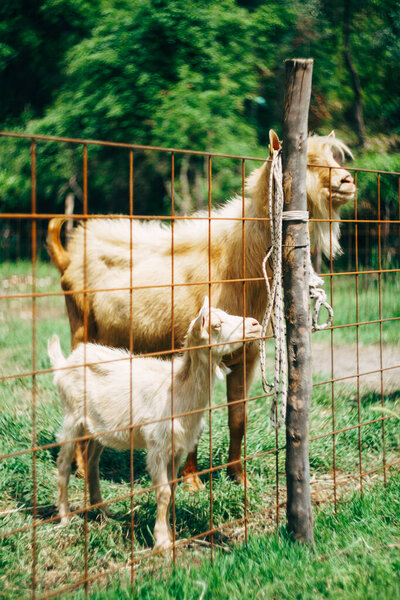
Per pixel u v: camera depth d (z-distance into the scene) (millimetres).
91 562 3797
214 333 4074
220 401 6953
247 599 3172
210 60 14383
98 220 5895
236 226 4969
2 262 15727
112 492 4836
